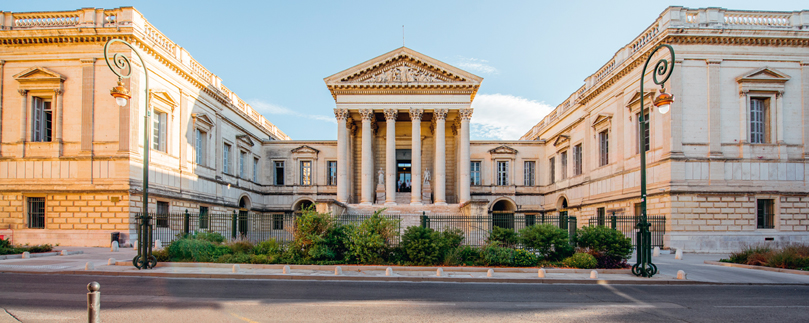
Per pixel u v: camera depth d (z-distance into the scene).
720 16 31.31
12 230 30.64
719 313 11.66
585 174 43.62
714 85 31.02
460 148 44.00
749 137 31.16
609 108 38.97
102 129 30.78
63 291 13.67
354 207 40.62
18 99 31.66
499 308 11.88
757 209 30.98
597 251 20.64
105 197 30.16
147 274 17.36
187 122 37.34
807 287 16.27
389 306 11.95
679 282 16.89
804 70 31.59
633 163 34.78
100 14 31.19
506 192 54.50
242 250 22.09
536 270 18.92
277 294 13.51
